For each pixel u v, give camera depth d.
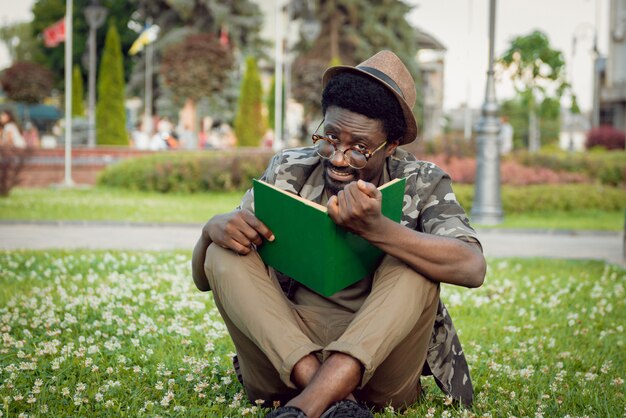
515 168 18.55
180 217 12.98
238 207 3.00
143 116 41.28
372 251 2.69
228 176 18.25
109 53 28.11
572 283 6.57
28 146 16.62
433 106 50.06
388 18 40.62
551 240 11.52
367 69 2.74
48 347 3.62
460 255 2.59
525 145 47.25
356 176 2.77
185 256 7.55
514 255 9.31
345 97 2.68
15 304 4.86
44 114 41.25
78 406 2.96
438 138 20.73
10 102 35.22
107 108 28.03
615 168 18.80
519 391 3.36
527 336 4.50
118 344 3.79
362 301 2.88
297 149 3.07
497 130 13.51
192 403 3.04
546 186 16.78
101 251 7.90
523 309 5.14
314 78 32.88
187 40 30.75
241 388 3.26
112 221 12.16
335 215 2.46
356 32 40.25
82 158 22.27
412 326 2.56
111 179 19.25
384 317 2.49
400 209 2.71
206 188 18.42
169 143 23.83
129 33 48.31
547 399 3.21
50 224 12.05
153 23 41.16
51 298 4.89
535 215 15.58
